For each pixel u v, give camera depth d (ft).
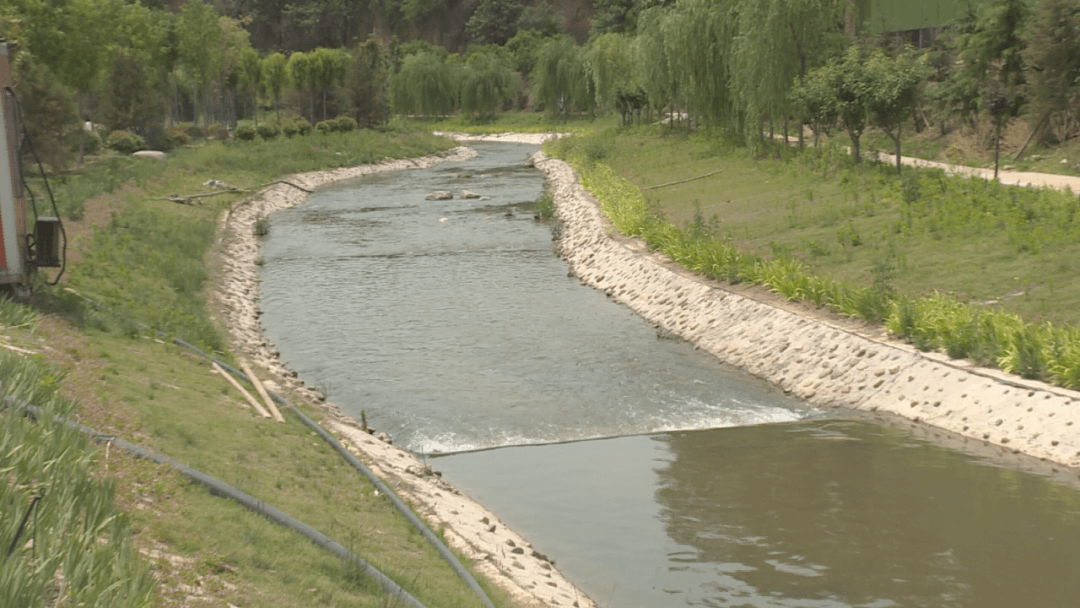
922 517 37.24
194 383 41.29
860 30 173.78
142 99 190.08
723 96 148.36
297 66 282.56
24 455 19.95
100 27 156.04
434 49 472.85
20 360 27.86
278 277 90.48
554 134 273.33
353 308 77.00
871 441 46.24
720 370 59.47
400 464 40.83
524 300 79.82
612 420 50.37
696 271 75.97
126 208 100.48
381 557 26.61
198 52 229.04
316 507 29.48
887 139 146.00
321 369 59.62
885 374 52.01
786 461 43.98
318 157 192.13
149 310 57.41
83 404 28.71
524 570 31.71
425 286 85.61
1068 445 41.75
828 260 71.05
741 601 31.01
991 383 47.11
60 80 141.28
